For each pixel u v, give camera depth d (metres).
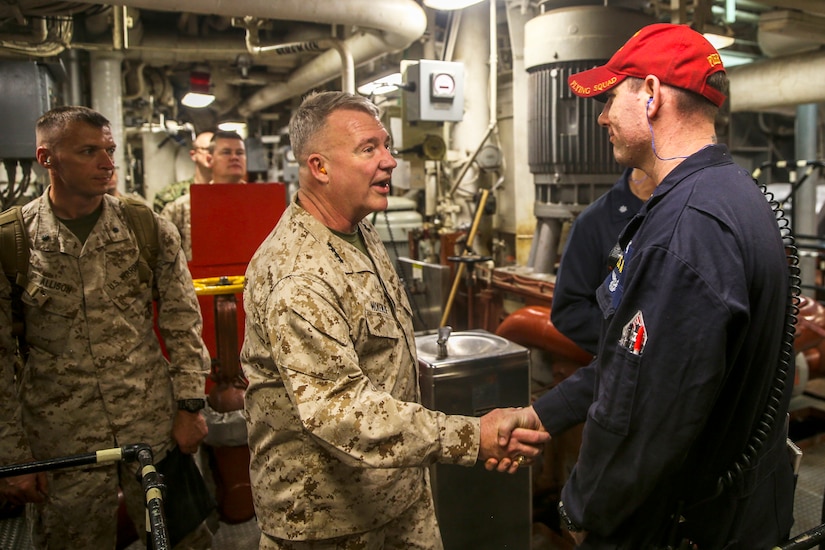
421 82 3.73
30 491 1.79
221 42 6.17
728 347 1.02
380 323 1.42
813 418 3.68
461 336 2.24
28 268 1.80
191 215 3.39
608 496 1.11
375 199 1.41
